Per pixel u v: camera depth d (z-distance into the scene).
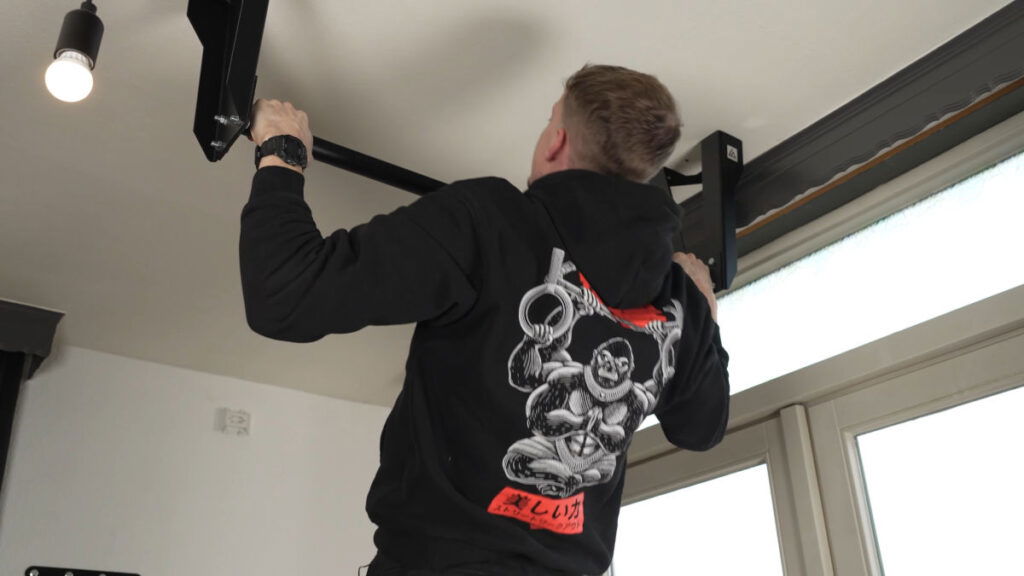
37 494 2.71
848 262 2.17
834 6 1.71
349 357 3.08
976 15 1.75
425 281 1.14
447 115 2.01
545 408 1.16
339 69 1.87
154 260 2.52
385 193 2.28
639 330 1.26
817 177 2.00
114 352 2.98
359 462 3.34
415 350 1.22
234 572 2.94
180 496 2.94
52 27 1.75
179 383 3.08
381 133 2.06
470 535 1.10
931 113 1.82
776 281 2.35
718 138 2.06
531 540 1.12
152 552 2.83
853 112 1.95
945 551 1.81
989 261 1.86
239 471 3.08
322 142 1.88
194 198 2.27
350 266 1.13
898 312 2.01
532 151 2.12
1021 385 1.76
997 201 1.89
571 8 1.72
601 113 1.31
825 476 2.04
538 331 1.17
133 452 2.91
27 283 2.60
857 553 1.93
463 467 1.14
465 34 1.79
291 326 1.14
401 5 1.72
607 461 1.22
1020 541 1.70
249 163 2.14
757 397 2.21
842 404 2.05
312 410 3.32
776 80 1.90
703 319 1.45
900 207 2.08
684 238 2.21
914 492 1.90
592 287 1.22
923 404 1.90
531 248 1.19
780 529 2.10
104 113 1.98
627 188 1.28
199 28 1.65
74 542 2.72
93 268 2.55
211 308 2.76
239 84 1.52
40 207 2.28
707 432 1.48
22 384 2.78
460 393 1.16
